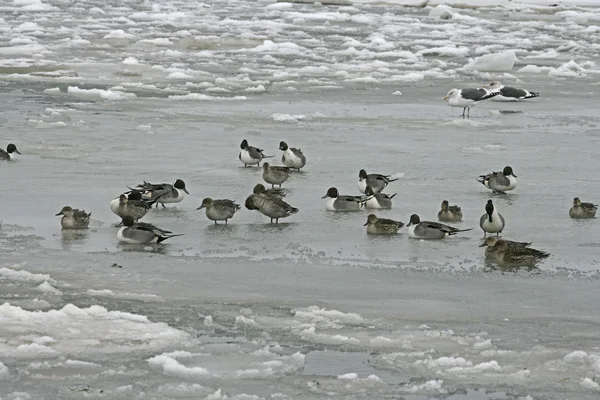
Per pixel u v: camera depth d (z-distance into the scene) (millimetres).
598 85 41688
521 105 35656
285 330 11680
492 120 31734
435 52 51438
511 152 25922
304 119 30953
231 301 12914
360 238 16797
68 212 16844
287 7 75500
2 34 52969
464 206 19547
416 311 12641
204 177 21828
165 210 18812
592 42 58500
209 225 17625
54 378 9922
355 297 13242
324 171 22906
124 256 15156
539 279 14375
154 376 10047
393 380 10156
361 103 35156
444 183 21859
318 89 38438
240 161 23828
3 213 17969
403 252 15875
